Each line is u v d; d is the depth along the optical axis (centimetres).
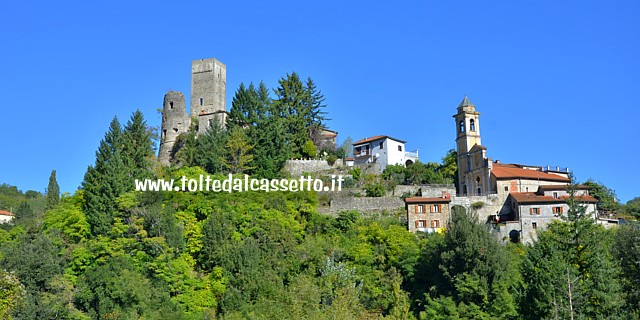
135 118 12925
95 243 9525
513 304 7950
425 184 12825
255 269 9019
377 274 8994
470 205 11681
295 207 11038
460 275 8456
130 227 9706
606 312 6788
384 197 11869
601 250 7619
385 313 8412
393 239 9738
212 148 12556
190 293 8806
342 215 10906
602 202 12369
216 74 16212
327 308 7394
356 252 9550
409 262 9194
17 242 9981
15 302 7669
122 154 11906
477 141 13162
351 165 13962
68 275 9088
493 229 10981
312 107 15250
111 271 8819
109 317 8175
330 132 15638
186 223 10000
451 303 8106
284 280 9094
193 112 16038
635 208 12419
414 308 8656
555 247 7588
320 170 13562
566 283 6781
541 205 10931
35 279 8838
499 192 11819
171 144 14788
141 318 8106
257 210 10538
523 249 10081
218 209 10294
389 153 14512
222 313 8475
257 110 13900
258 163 12506
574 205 7956
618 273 7344
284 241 9675
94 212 10256
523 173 12275
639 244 7612
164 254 9094
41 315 8162
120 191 10594
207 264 9462
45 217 11338
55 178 15462
